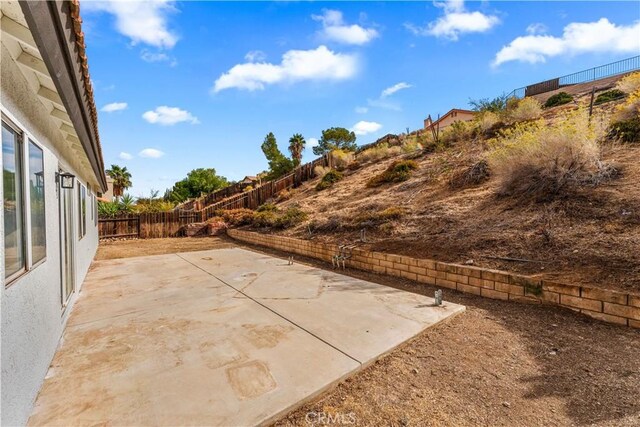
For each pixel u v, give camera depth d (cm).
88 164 675
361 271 675
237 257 872
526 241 500
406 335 335
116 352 302
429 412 220
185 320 387
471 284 479
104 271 692
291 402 223
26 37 194
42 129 293
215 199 2556
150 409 216
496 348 310
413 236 679
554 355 289
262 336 337
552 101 1484
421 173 1102
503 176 682
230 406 218
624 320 331
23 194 227
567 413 214
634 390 233
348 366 272
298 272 664
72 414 212
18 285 205
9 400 184
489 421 209
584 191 548
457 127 1277
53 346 295
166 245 1224
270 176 2570
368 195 1132
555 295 386
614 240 421
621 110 723
